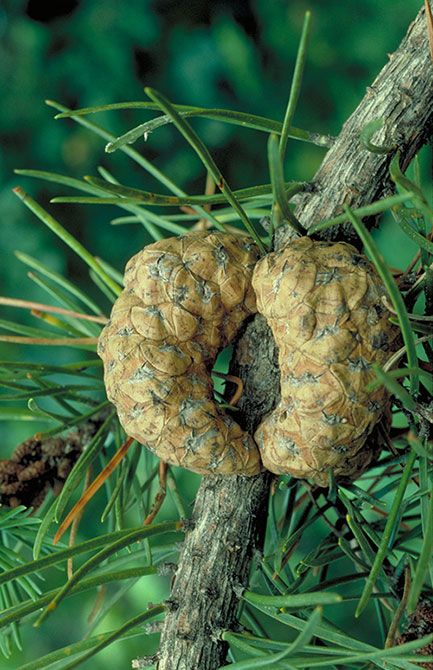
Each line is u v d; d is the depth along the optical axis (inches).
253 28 30.3
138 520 22.4
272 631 23.4
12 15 29.0
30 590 10.5
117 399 9.4
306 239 9.3
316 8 29.5
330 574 22.5
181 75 29.8
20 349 27.3
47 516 9.9
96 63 29.0
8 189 28.6
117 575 9.6
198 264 9.5
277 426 9.2
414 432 9.4
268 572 9.7
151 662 9.8
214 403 9.5
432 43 9.3
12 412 10.9
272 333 9.7
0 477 11.1
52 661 9.5
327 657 8.9
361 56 28.9
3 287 28.3
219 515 9.8
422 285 9.4
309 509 10.7
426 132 9.6
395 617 9.1
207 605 9.7
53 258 28.4
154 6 29.5
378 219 9.8
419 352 15.6
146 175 29.6
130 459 11.5
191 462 9.4
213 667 9.6
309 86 29.6
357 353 9.0
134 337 9.4
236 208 9.5
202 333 9.5
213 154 29.8
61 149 29.1
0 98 28.8
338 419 9.0
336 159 9.7
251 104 29.8
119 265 29.3
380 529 10.4
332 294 9.0
